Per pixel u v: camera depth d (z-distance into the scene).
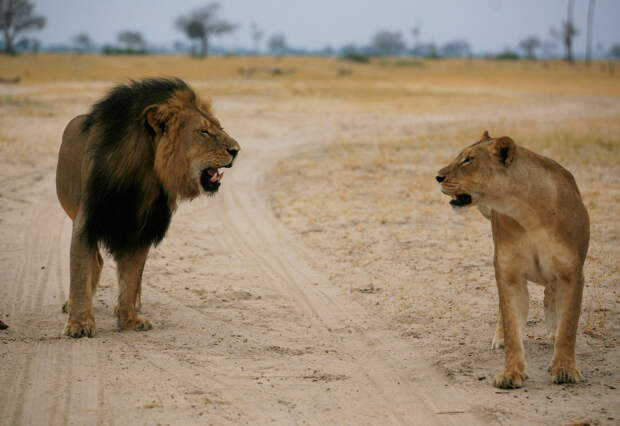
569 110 62.78
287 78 109.62
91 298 9.90
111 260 14.49
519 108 64.88
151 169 9.52
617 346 9.34
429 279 13.18
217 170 9.59
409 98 74.81
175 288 12.66
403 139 38.03
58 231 16.88
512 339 8.02
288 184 24.34
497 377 7.96
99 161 9.49
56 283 12.68
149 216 9.79
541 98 79.38
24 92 64.62
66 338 9.59
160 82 9.50
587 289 12.20
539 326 10.37
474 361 8.94
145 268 13.99
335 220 18.61
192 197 9.69
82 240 9.65
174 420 6.96
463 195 7.98
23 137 32.84
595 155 29.30
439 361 8.98
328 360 9.09
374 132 43.50
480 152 7.85
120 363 8.60
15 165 25.78
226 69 128.88
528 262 8.05
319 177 25.53
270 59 181.00
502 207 7.90
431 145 34.56
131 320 10.15
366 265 14.28
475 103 69.94
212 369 8.53
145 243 10.00
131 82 9.90
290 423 7.00
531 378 8.20
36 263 14.05
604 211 18.83
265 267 14.28
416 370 8.70
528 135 37.03
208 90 73.81
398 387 8.11
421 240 16.30
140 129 9.34
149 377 8.15
